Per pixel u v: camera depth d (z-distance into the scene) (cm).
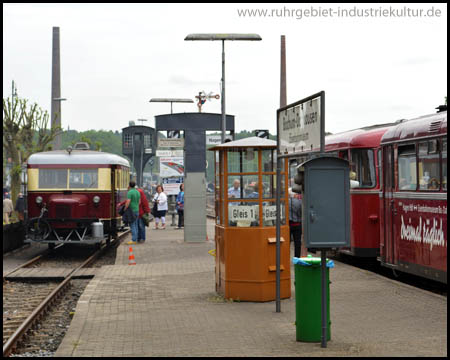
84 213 2364
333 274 1552
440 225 1261
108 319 1080
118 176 2525
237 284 1227
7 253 2500
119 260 2027
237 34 2723
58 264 2183
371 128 1911
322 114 875
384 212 1543
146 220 2605
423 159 1341
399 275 1677
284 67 3312
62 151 2414
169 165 3906
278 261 1116
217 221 1312
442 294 1402
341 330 954
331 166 860
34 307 1402
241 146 1222
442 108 1394
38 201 2353
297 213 1733
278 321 1034
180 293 1359
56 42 4156
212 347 862
